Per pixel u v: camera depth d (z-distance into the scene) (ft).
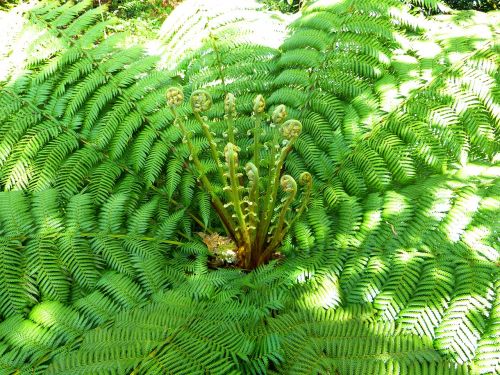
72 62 5.36
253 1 5.94
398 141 4.53
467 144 4.41
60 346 3.52
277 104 5.25
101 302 3.80
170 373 3.07
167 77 5.32
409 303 3.50
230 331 3.37
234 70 5.40
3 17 5.52
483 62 4.49
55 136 4.95
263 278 3.98
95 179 4.85
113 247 4.26
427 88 4.59
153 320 3.51
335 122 4.91
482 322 3.23
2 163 4.80
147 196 5.05
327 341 3.27
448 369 3.01
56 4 5.74
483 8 10.19
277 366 3.23
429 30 5.19
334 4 5.35
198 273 4.13
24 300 3.84
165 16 11.39
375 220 4.09
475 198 3.84
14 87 5.11
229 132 4.09
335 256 4.05
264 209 4.26
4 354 3.44
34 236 4.15
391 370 3.01
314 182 4.87
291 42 5.35
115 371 3.12
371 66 4.94
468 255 3.57
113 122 5.02
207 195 4.91
